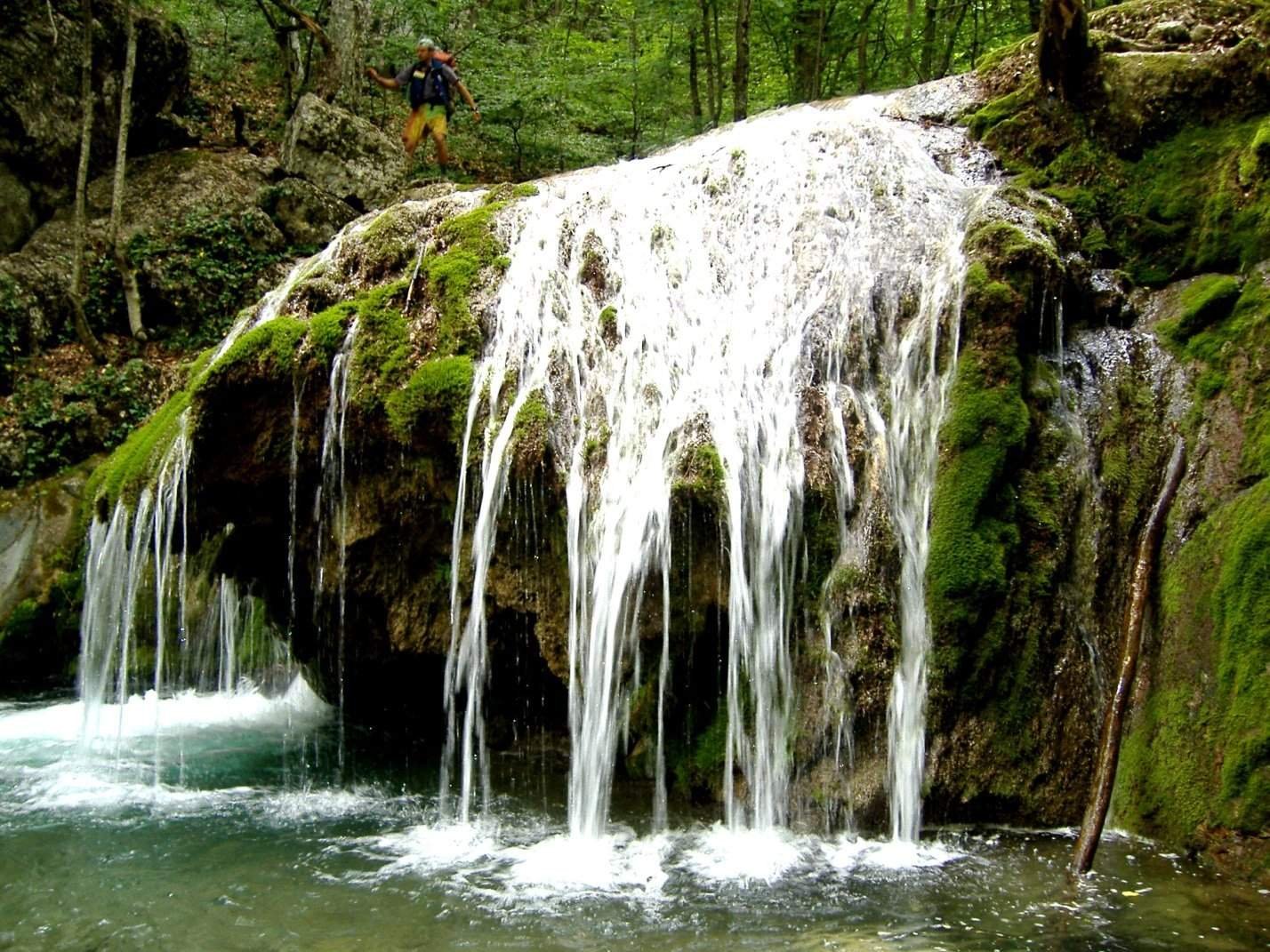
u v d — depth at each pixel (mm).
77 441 10648
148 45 13875
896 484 5086
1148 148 6070
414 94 12477
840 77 15398
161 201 12992
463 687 5715
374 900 4105
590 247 6164
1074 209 5992
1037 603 4770
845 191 6293
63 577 9430
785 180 6496
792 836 4625
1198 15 6555
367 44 17391
